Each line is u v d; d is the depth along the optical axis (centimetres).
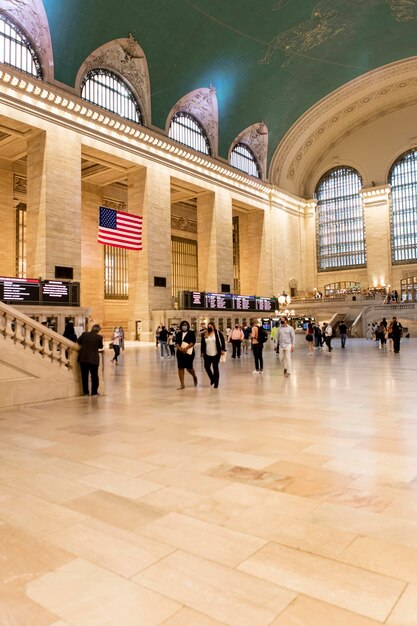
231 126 3497
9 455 450
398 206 4172
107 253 3438
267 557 245
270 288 3978
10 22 2191
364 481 359
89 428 570
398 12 2912
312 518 293
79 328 2059
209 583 221
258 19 2761
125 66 2691
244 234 4038
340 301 3775
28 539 272
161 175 2955
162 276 2922
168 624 192
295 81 3488
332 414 629
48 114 2298
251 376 1122
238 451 450
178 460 424
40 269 2277
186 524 288
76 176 2420
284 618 193
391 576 225
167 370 1321
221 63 2995
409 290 4069
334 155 4428
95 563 243
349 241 4394
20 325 793
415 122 4047
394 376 1059
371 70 3575
